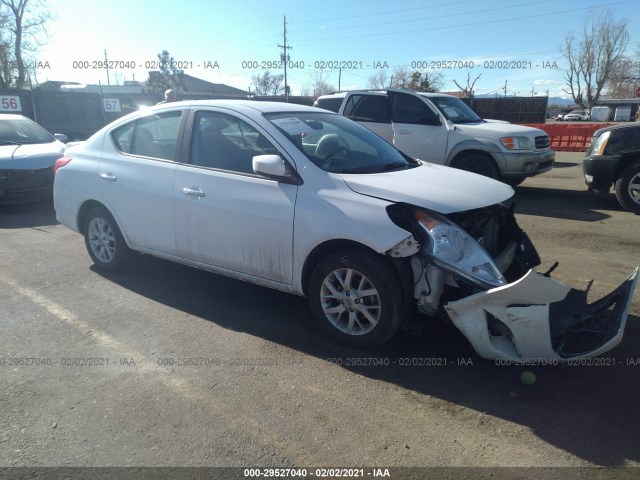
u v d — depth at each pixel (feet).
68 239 21.47
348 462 8.22
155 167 14.57
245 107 13.53
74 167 16.71
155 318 13.53
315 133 13.47
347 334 11.72
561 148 58.49
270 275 12.57
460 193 11.63
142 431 8.97
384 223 10.62
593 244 19.95
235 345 12.03
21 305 14.38
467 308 10.04
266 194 12.29
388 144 15.35
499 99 103.14
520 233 13.42
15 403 9.78
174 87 145.79
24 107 67.31
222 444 8.64
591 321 10.87
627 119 146.61
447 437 8.79
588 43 191.52
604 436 8.79
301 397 9.95
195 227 13.66
